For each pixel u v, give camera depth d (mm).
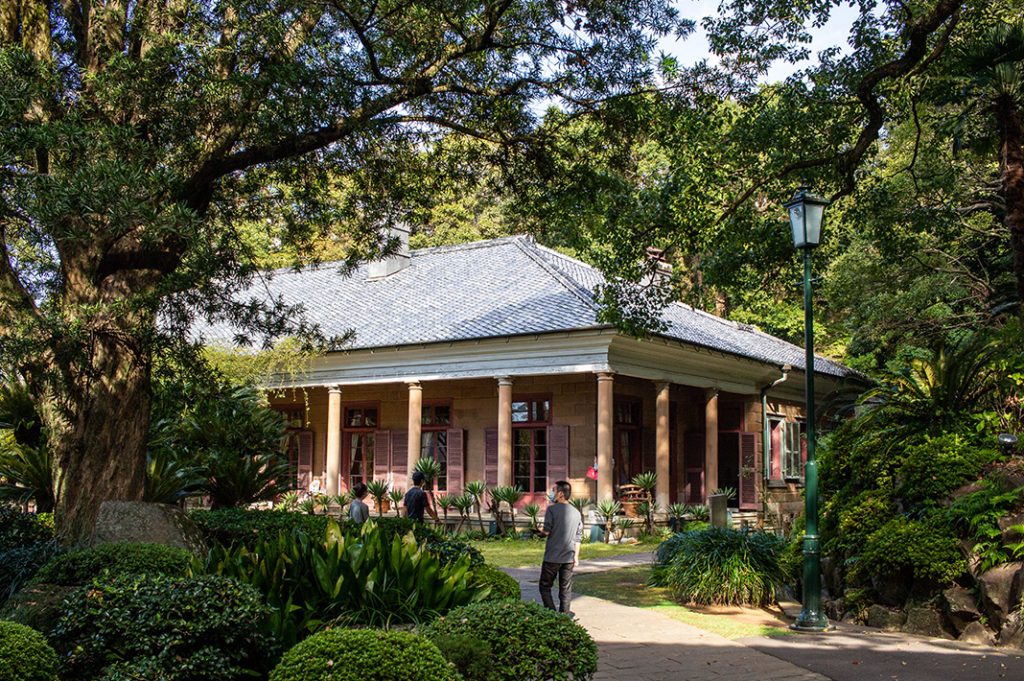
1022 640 8469
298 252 13414
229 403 11016
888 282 23000
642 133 12195
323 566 7168
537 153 12273
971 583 9281
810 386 10352
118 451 9719
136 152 9664
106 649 5598
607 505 19625
